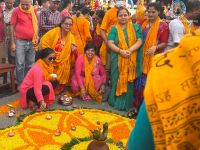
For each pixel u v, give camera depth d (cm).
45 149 355
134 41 485
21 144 362
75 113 459
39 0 1002
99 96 520
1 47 611
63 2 735
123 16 482
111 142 374
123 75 484
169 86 68
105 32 558
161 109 68
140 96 487
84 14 729
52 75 483
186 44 69
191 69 68
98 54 634
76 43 578
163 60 72
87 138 384
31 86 461
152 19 475
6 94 529
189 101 67
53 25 604
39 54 471
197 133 68
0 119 427
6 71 525
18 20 533
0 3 713
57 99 514
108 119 447
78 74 521
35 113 448
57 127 411
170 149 67
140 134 75
